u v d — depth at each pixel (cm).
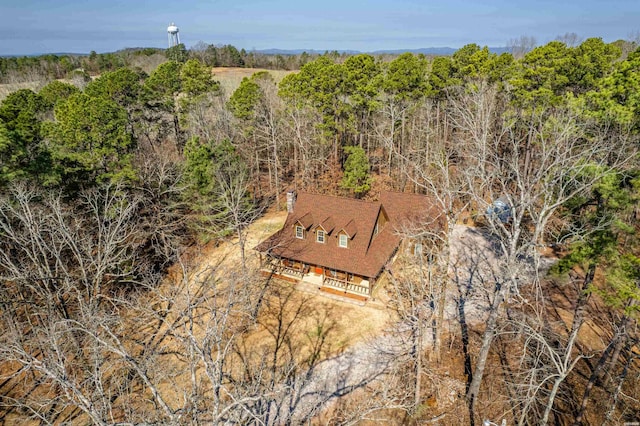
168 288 2780
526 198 1662
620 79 1603
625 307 1474
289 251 3111
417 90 4497
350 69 4503
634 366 2145
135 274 2902
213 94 5650
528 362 2169
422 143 4712
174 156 4494
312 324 2616
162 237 3059
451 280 3045
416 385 1941
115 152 3120
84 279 1975
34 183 2486
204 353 1073
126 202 3023
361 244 2977
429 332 2488
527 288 2850
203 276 3017
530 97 3347
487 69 4066
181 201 3591
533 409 1881
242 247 2791
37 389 2156
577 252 1667
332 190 4438
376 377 2184
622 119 1543
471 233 3747
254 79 6059
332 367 2264
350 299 2853
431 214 3092
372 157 5472
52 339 1162
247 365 2238
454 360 2295
